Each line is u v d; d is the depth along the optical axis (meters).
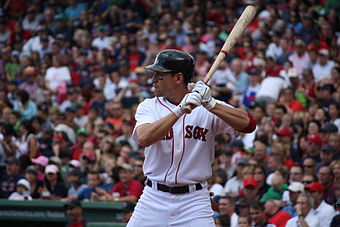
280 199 34.59
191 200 19.47
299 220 30.88
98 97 55.91
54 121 53.88
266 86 49.03
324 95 47.22
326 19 62.25
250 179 35.19
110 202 36.81
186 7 72.88
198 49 60.56
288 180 36.84
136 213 19.91
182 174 19.36
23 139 48.34
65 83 61.53
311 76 50.53
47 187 41.31
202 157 19.55
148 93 55.03
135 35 69.12
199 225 19.36
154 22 71.31
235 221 33.47
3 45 72.62
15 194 40.53
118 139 48.38
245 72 53.81
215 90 51.00
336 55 57.22
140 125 19.20
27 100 57.09
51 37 71.75
